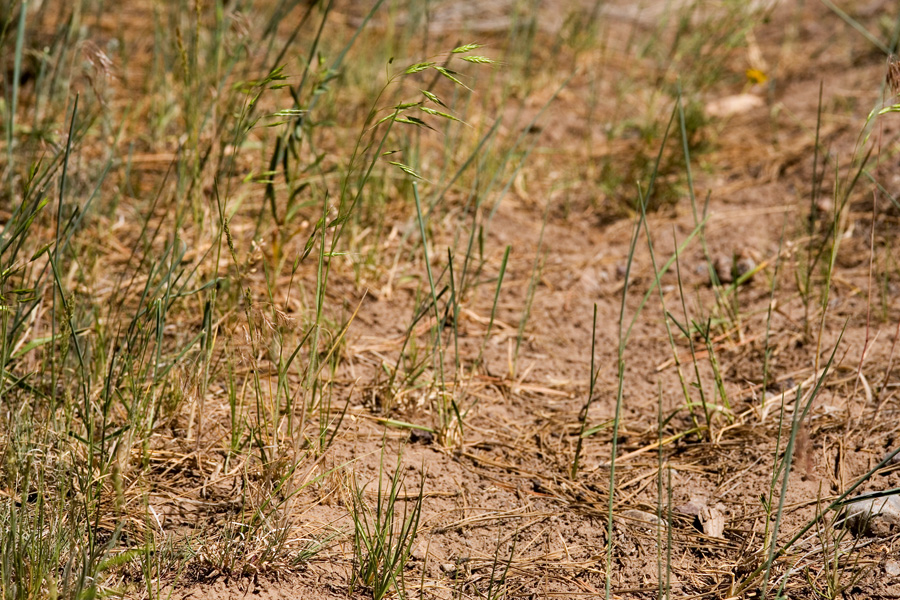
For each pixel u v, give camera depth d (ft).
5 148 12.12
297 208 10.61
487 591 6.98
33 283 9.48
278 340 7.77
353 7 19.77
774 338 10.36
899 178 12.95
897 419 8.71
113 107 13.92
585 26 19.67
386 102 15.35
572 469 8.40
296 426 8.53
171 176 12.74
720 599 6.89
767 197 13.50
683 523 7.79
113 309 9.87
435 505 7.90
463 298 11.15
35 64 14.05
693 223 13.04
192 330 9.80
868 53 17.85
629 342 10.64
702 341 10.50
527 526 7.75
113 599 6.43
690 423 9.14
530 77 17.25
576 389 9.82
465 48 6.86
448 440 8.71
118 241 11.38
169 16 15.81
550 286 11.70
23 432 7.44
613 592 7.01
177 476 7.86
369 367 9.75
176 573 6.77
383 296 11.05
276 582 6.84
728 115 16.43
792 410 9.07
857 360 9.69
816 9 21.15
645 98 16.90
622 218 13.38
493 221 13.00
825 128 15.06
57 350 9.10
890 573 6.98
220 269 10.68
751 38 19.10
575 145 15.34
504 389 9.72
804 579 7.01
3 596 6.12
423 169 13.52
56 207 10.78
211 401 8.79
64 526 6.86
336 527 7.43
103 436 7.23
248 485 7.55
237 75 15.39
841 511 7.55
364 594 6.81
